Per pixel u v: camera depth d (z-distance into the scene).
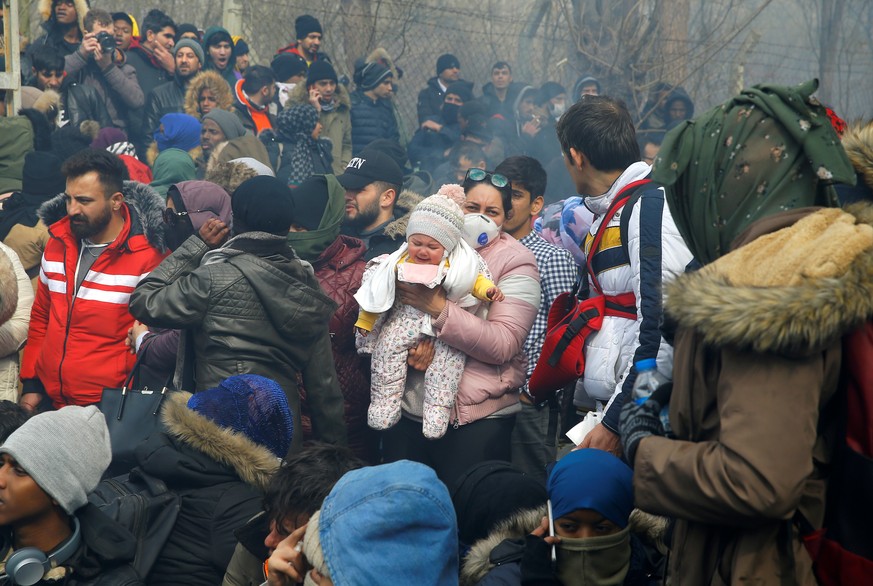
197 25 14.60
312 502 2.47
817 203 1.79
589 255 3.10
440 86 10.20
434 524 1.80
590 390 3.07
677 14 10.40
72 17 8.29
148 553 2.77
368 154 4.80
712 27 12.87
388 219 4.82
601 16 10.23
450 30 12.21
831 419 1.63
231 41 9.16
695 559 1.76
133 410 3.53
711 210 1.82
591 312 3.04
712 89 13.29
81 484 2.66
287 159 7.38
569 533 2.30
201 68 8.61
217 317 3.55
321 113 8.33
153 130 8.38
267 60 11.20
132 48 8.72
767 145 1.76
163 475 2.90
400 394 3.64
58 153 6.66
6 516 2.60
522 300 3.67
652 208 2.78
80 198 4.18
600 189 3.09
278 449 3.18
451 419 3.63
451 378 3.58
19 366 4.48
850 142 1.90
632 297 2.97
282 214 3.66
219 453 2.88
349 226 4.79
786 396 1.55
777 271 1.58
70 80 7.96
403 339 3.57
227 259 3.60
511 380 3.69
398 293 3.60
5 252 4.36
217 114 7.25
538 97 10.16
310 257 4.12
